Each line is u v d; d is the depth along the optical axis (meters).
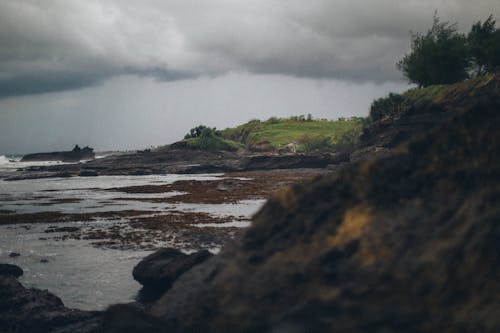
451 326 3.40
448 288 3.61
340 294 4.03
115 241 23.64
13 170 124.06
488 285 3.44
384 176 4.92
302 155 106.75
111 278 15.87
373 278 4.01
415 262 3.91
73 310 10.35
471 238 3.74
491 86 66.38
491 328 3.19
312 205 5.20
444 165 4.66
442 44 84.62
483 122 4.68
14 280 11.78
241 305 4.70
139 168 106.88
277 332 4.14
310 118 189.88
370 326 3.72
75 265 18.17
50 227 29.06
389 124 78.50
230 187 58.31
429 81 88.88
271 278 4.69
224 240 22.89
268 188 55.25
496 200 3.93
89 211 37.62
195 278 5.92
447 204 4.27
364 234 4.47
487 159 4.41
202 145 143.12
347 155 103.00
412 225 4.26
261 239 5.29
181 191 56.22
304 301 4.21
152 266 13.78
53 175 95.69
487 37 86.25
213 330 4.83
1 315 10.05
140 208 39.41
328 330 3.89
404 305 3.70
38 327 9.57
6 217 33.78
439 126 4.99
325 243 4.68
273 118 194.25
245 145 166.38
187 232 25.64
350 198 5.00
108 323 6.33
